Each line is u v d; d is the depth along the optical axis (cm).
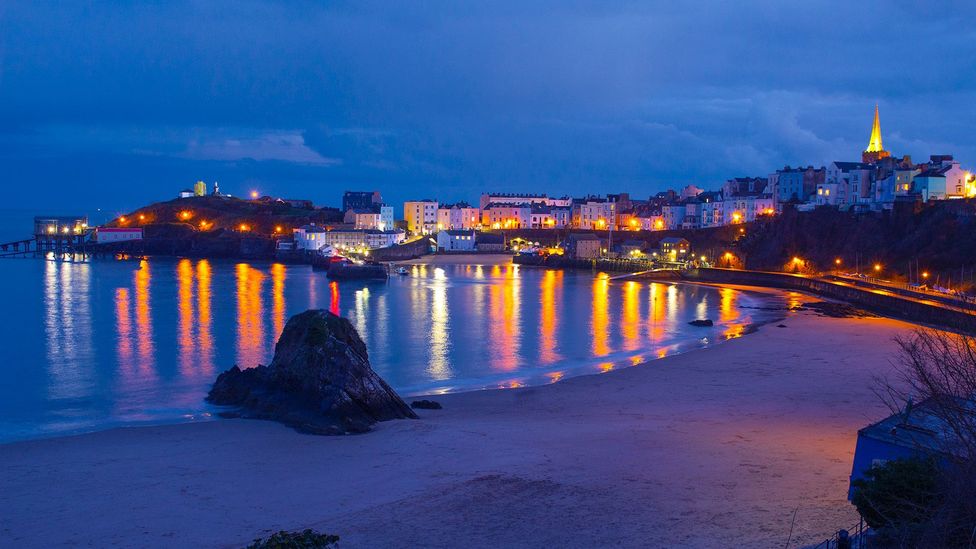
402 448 3966
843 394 5409
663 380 6031
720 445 3928
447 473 3475
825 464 3494
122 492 3281
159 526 2861
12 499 3197
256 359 6888
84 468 3650
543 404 5231
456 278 18512
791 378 6034
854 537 2225
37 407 5084
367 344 7919
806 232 17538
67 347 7431
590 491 3116
